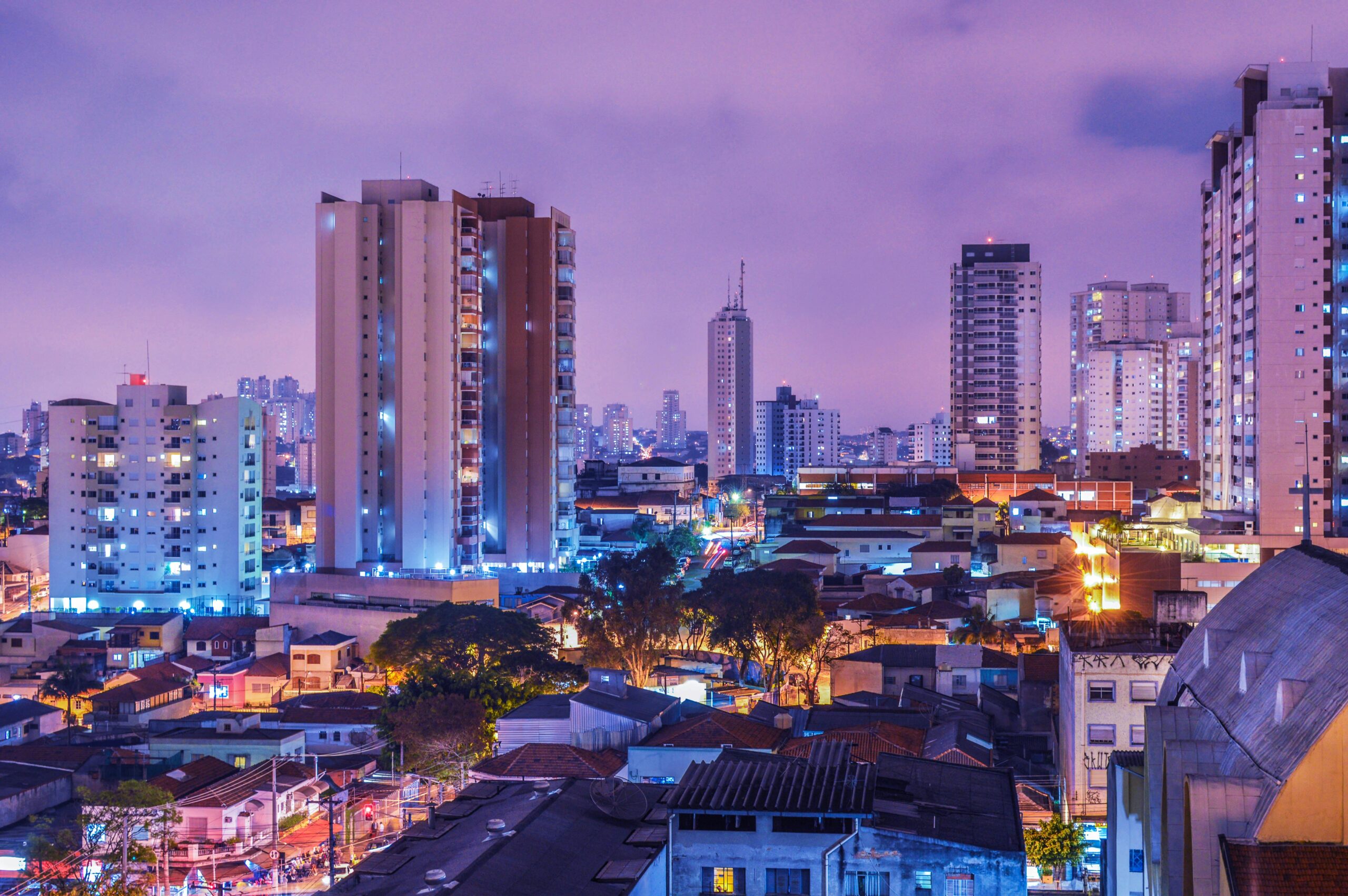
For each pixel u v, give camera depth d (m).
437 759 92.00
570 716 83.00
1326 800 44.59
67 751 109.62
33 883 74.81
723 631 130.00
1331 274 164.75
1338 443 164.50
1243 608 66.31
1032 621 158.00
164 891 77.06
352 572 197.75
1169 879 49.69
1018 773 86.75
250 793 89.56
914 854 48.75
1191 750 50.47
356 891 50.25
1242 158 174.50
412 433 199.12
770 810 49.72
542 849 52.41
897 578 189.25
